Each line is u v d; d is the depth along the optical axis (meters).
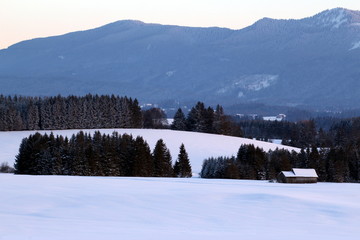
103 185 89.38
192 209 65.44
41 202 65.88
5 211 59.28
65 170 139.25
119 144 152.25
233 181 125.31
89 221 53.00
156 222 55.66
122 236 42.44
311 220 61.34
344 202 77.25
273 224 57.69
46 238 40.22
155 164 151.12
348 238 47.56
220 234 46.38
